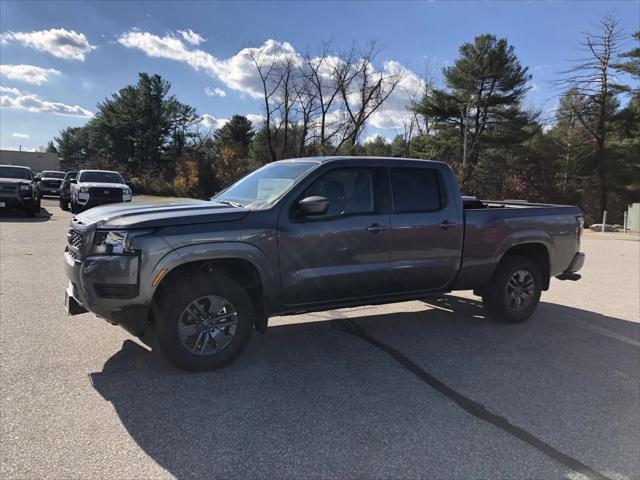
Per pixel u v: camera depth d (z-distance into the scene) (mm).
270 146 32625
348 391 3926
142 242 3840
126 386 3857
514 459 3047
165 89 65125
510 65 36781
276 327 5637
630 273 10312
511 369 4531
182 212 4152
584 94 34844
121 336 4957
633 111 35688
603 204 36625
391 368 4453
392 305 6824
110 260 3814
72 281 4160
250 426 3320
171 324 4020
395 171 5098
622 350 5180
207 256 4051
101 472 2758
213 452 2994
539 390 4082
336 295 4758
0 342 4684
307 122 31750
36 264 8453
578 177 37906
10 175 18000
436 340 5312
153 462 2873
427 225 5180
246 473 2801
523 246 6062
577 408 3773
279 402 3691
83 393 3705
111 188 17797
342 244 4676
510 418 3578
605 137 36562
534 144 40531
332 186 4734
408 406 3701
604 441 3303
